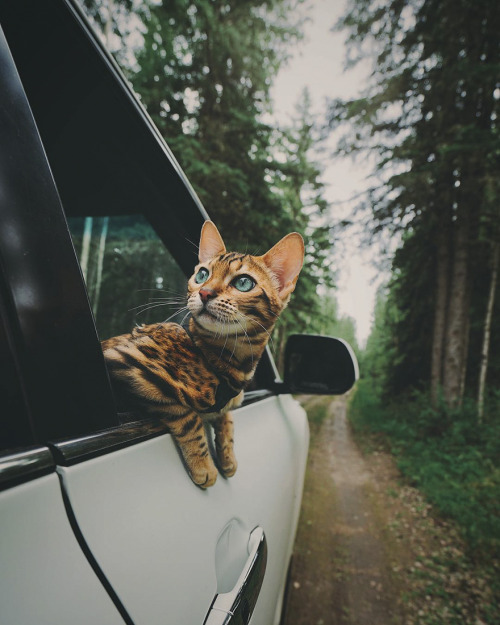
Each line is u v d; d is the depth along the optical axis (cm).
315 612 299
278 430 187
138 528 63
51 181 65
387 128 978
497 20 806
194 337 103
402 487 615
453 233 955
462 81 780
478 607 319
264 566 121
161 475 76
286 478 183
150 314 372
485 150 710
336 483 632
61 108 105
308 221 1218
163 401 79
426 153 868
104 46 89
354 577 351
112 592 54
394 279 1399
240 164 803
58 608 45
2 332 54
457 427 770
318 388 193
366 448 909
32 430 55
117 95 96
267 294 127
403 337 1412
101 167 136
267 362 205
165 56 683
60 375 61
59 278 63
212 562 83
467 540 423
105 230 310
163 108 699
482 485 552
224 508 98
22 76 94
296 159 1198
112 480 63
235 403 111
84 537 53
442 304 998
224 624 79
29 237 59
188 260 173
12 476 48
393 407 1323
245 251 147
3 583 41
